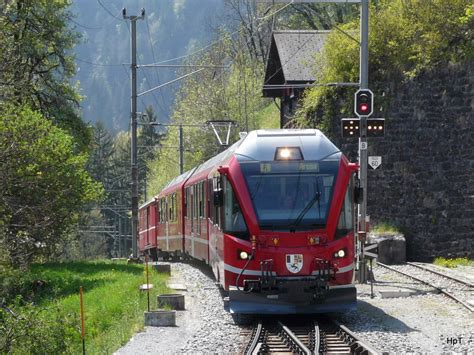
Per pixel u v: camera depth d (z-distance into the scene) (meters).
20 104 31.61
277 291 22.56
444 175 42.44
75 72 55.22
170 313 22.84
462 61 41.34
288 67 64.25
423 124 43.75
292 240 22.80
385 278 34.34
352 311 24.56
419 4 44.94
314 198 23.27
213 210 28.41
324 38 66.44
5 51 30.39
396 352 17.77
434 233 42.84
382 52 47.88
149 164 113.44
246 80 93.25
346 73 50.59
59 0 53.66
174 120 97.62
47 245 35.41
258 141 24.31
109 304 28.39
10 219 30.28
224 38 98.75
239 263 23.06
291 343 19.05
